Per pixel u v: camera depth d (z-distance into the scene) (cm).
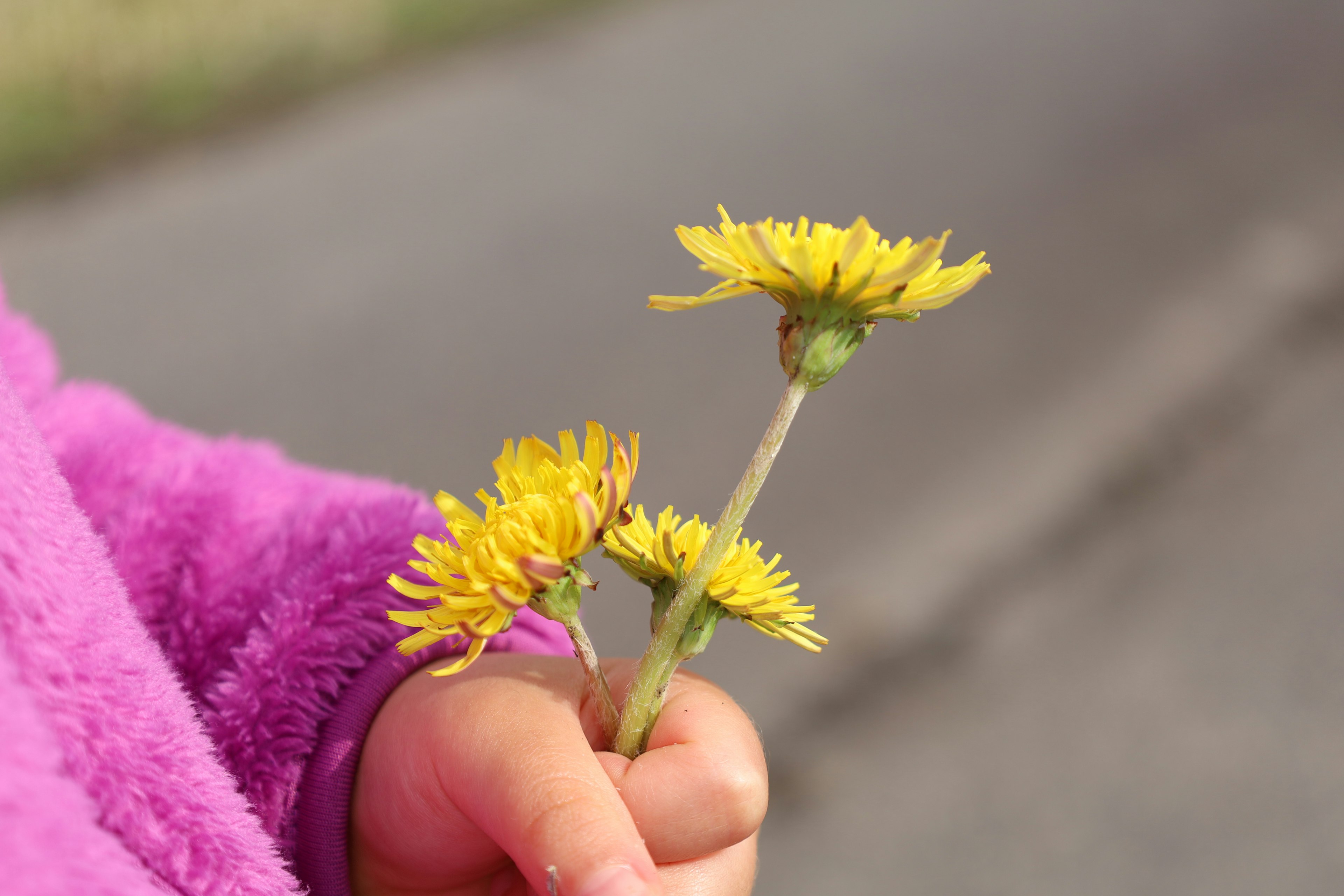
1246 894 87
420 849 35
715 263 32
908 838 92
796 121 225
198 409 149
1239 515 123
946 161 204
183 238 189
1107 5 281
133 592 37
